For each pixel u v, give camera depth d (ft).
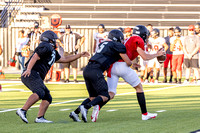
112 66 53.26
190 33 123.03
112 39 53.31
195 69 123.24
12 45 194.49
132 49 54.24
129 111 62.18
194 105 69.10
